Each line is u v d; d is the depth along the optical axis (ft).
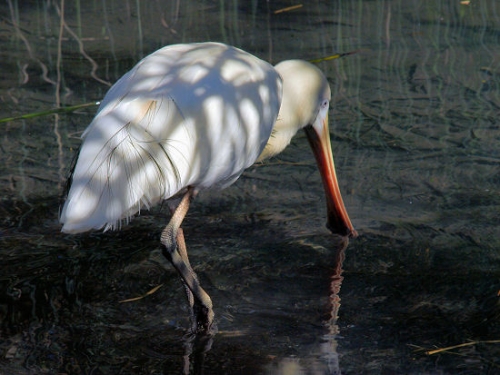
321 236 32.42
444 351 25.53
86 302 27.99
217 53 28.73
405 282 29.32
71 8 59.62
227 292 28.76
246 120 28.58
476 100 44.39
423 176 36.94
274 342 26.07
